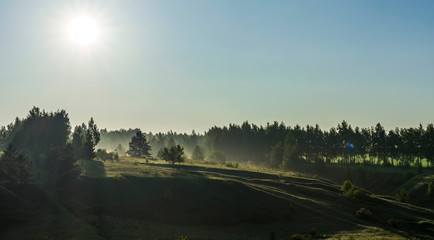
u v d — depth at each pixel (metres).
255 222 48.84
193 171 80.62
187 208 52.06
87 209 46.62
